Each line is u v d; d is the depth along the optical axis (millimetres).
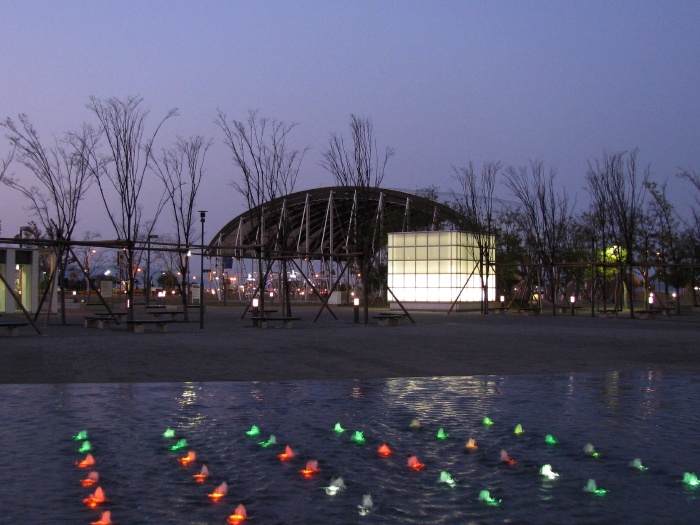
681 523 6062
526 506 6492
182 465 7855
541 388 13484
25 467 7766
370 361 17641
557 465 7898
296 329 28359
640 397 12445
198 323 33188
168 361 17281
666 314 44375
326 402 11812
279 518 6160
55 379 14273
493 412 10984
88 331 27234
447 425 10000
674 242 49688
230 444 8820
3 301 42156
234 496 6777
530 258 56000
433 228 62156
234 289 83438
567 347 21203
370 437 9234
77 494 6816
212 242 76750
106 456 8234
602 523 6059
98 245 26688
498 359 18219
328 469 7727
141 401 11812
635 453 8430
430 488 7039
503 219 59562
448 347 21031
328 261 71438
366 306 31219
